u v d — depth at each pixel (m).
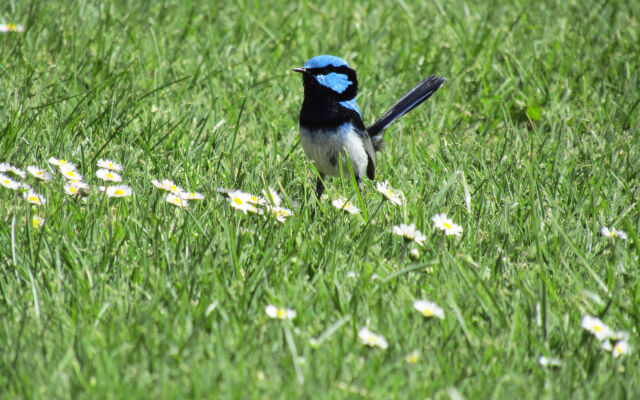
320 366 5.71
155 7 16.78
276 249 7.69
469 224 8.69
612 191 10.06
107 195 8.43
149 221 8.17
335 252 7.38
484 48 15.89
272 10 17.67
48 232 7.53
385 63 15.09
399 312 6.54
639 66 14.85
